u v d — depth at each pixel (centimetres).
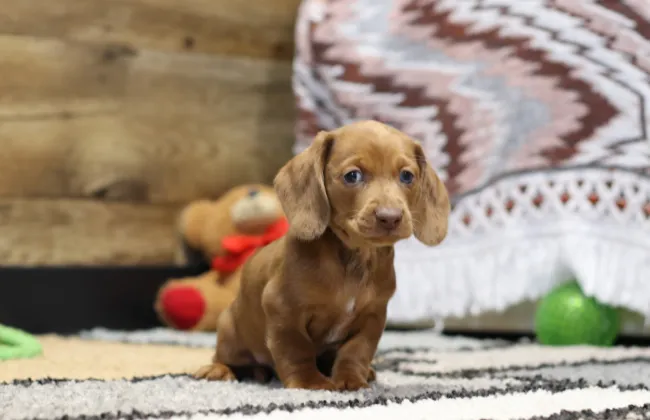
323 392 100
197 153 171
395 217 100
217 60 174
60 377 108
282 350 105
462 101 148
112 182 161
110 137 161
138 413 92
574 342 137
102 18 160
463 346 138
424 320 152
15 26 153
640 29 139
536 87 143
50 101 156
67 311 154
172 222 167
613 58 140
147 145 164
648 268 135
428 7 153
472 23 150
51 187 156
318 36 160
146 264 163
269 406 94
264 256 109
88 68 159
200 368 111
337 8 161
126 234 162
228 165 175
